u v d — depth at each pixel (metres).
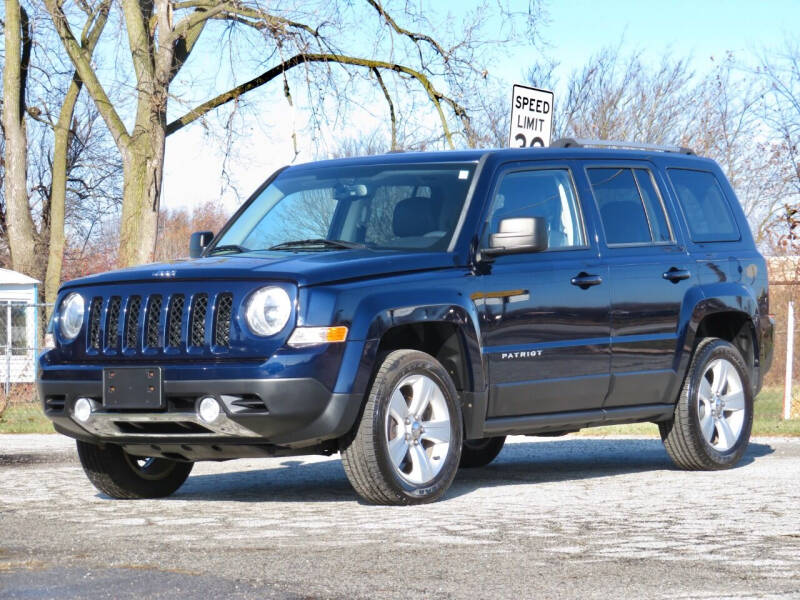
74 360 7.05
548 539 5.57
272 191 8.33
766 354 9.47
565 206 8.04
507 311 7.40
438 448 7.02
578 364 7.81
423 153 8.09
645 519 6.22
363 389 6.62
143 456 7.28
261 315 6.56
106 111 24.28
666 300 8.43
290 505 6.96
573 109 33.91
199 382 6.55
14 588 4.41
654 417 8.50
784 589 4.42
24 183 31.97
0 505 7.10
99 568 4.82
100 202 41.31
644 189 8.69
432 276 7.07
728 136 30.44
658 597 4.29
